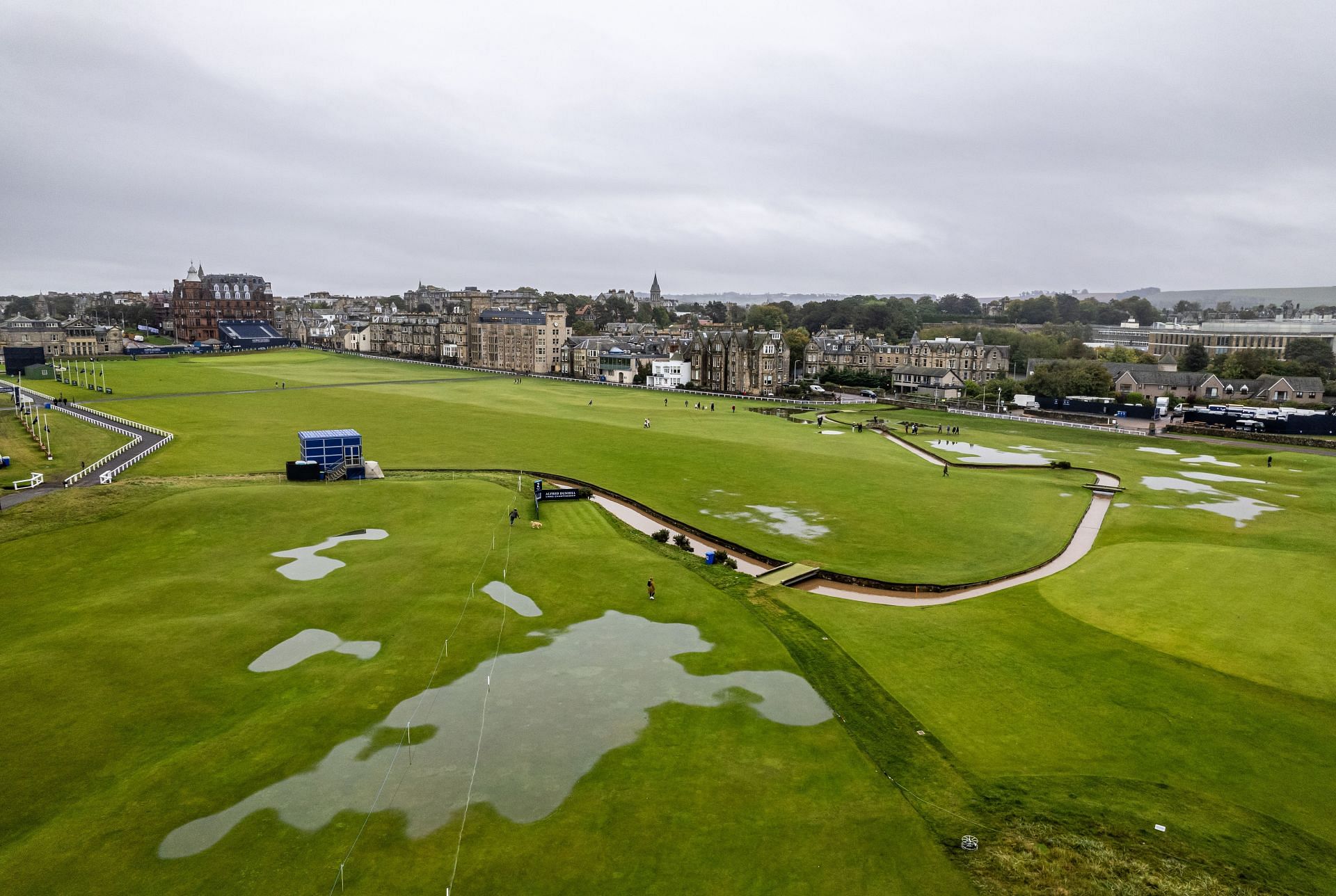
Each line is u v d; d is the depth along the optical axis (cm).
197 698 3709
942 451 11956
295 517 6731
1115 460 11338
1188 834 2919
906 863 2720
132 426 11262
